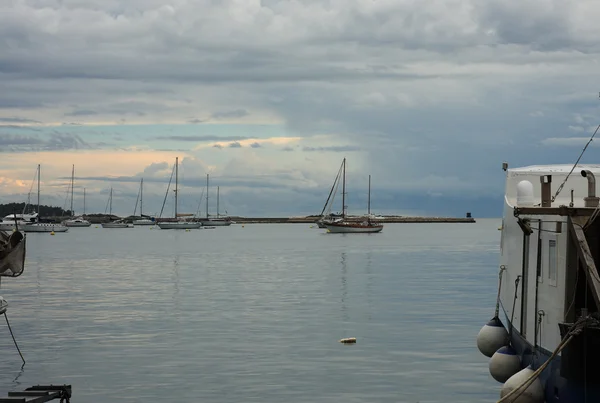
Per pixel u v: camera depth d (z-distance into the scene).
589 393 17.36
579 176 23.11
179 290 57.03
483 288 56.59
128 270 79.38
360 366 28.44
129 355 30.77
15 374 27.48
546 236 19.27
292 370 27.86
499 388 25.11
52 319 41.22
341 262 88.94
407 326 37.75
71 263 91.69
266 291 55.69
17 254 24.19
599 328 17.05
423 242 147.50
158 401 23.77
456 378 26.50
